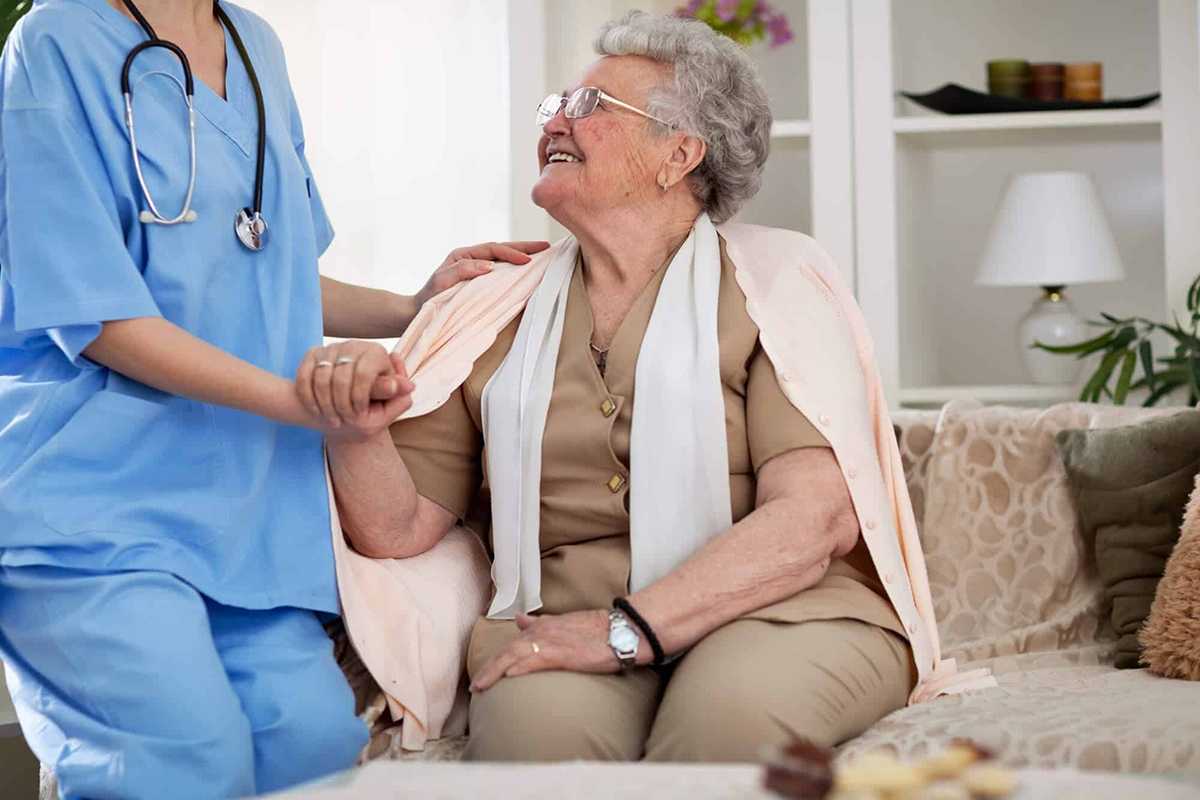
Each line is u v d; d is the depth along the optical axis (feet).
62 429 5.22
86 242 5.13
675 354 5.81
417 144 11.73
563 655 5.29
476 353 6.12
